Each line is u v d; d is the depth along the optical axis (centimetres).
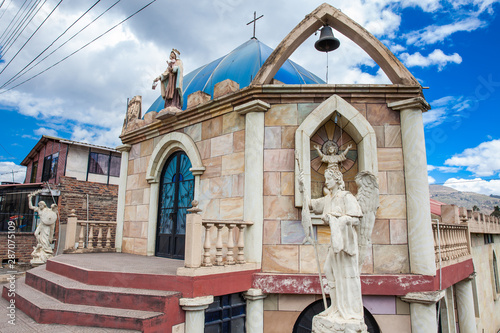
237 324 661
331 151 715
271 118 733
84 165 1939
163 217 987
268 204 704
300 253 681
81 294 601
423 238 652
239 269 646
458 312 941
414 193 671
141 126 1108
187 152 883
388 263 668
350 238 455
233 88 816
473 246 1170
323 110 704
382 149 705
